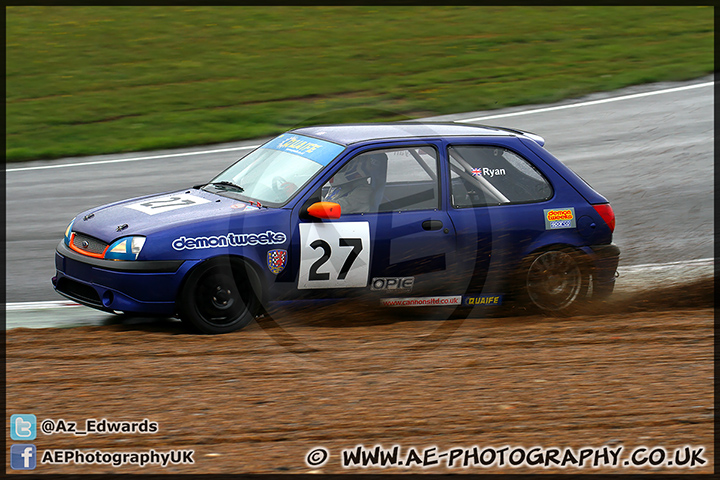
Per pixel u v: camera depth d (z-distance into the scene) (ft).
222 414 29.12
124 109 93.30
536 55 111.96
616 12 134.00
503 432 28.12
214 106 93.86
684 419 29.09
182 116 90.22
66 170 73.15
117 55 114.73
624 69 103.60
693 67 103.04
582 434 28.02
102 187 67.46
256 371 33.01
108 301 36.37
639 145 76.95
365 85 100.48
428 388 31.76
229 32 125.59
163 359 34.01
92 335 36.81
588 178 68.49
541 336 38.01
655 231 56.80
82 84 102.53
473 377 32.96
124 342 35.91
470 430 28.25
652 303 43.60
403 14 135.74
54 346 35.29
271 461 25.88
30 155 77.82
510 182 40.83
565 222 40.86
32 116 90.79
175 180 69.05
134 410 29.27
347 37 122.93
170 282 35.76
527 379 32.78
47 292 44.78
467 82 100.37
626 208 61.82
